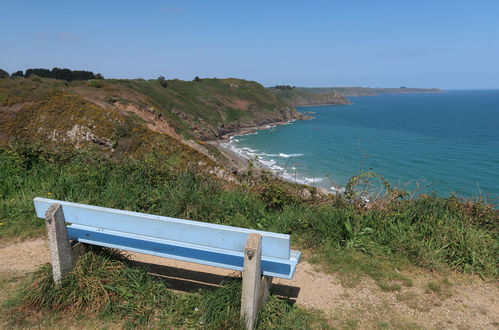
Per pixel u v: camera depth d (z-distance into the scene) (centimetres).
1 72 5625
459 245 417
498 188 2773
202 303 295
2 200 536
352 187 558
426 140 6003
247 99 10950
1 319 282
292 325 279
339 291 345
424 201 514
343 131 7681
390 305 323
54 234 290
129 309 293
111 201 529
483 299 338
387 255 416
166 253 292
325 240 443
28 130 3125
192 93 9494
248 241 246
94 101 3728
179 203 505
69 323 281
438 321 301
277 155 4838
